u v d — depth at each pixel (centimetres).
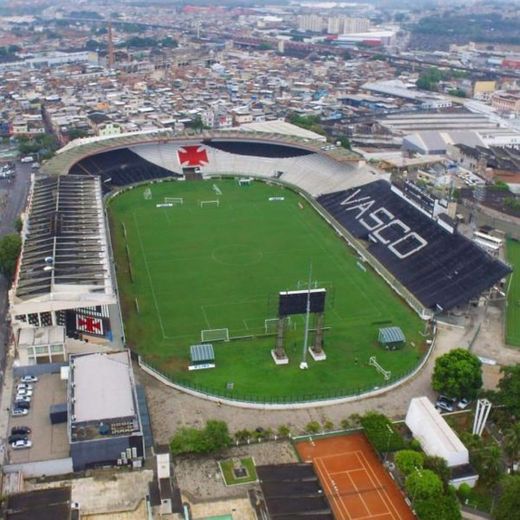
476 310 17250
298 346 15088
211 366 14100
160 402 12850
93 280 15100
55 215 18575
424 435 11462
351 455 11419
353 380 13750
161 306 16912
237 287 18125
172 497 10075
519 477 10094
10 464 10462
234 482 10712
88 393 11625
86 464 10812
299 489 10188
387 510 10169
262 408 12738
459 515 9625
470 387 12888
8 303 16662
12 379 13175
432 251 19125
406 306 17238
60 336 13638
